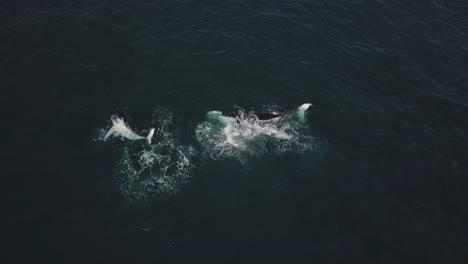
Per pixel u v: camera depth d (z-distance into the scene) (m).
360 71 39.25
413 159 32.03
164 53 39.16
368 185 30.05
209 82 36.72
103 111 33.66
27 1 43.97
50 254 24.94
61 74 36.44
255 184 29.56
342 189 29.67
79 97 34.66
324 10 46.03
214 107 34.69
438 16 46.75
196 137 32.25
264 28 42.91
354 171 30.94
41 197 27.88
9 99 33.97
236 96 35.75
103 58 38.25
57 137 31.55
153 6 44.44
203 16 43.72
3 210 26.97
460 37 44.25
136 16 43.00
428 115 35.81
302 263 25.27
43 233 25.95
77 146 31.05
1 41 38.97
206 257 25.28
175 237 26.20
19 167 29.42
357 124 34.41
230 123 33.34
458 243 26.78
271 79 37.53
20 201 27.53
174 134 32.31
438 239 26.95
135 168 29.86
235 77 37.41
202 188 29.03
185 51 39.53
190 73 37.41
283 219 27.61
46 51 38.47
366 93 37.25
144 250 25.45
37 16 42.09
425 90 38.06
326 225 27.45
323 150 32.25
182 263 24.92
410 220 27.98
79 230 26.27
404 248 26.38
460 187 30.30
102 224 26.66
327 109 35.38
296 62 39.50
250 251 25.72
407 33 44.12
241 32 42.16
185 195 28.55
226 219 27.38
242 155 31.33
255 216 27.67
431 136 34.00
